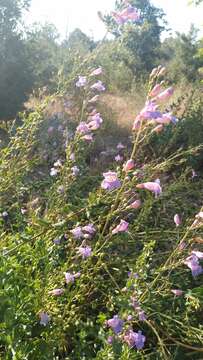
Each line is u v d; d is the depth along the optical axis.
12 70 10.22
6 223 3.94
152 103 2.47
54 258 3.17
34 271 3.12
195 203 5.78
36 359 2.61
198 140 7.23
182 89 12.79
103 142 7.93
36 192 4.52
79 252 2.97
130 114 11.18
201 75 23.95
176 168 6.91
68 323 2.90
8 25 10.54
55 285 2.82
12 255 2.83
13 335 2.39
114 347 2.44
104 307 3.32
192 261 2.79
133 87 13.81
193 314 3.51
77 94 6.78
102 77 12.04
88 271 3.07
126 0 3.12
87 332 2.93
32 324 2.73
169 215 5.20
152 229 4.43
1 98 10.09
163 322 3.27
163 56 30.03
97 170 6.12
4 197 3.52
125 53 15.30
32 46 11.03
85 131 3.29
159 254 4.08
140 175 2.67
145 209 4.24
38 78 10.71
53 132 6.39
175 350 3.23
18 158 3.30
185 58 26.38
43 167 5.55
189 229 2.84
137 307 2.62
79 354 2.76
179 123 7.36
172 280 3.53
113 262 3.61
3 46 10.45
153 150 6.29
